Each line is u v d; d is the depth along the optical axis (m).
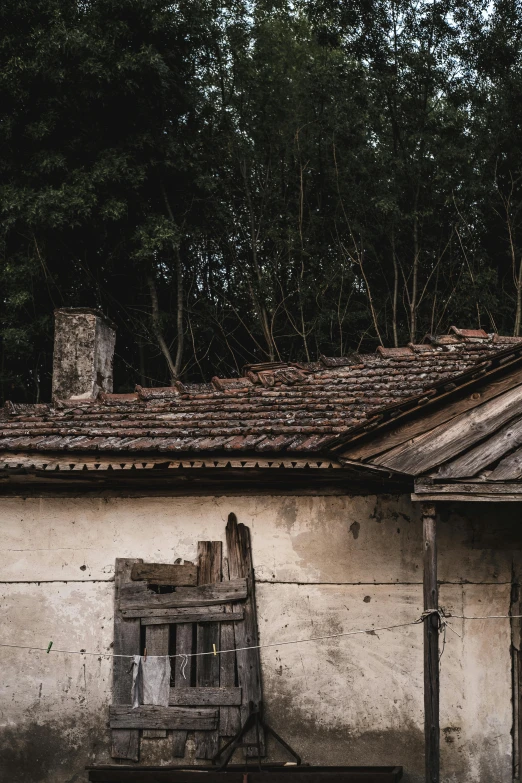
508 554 7.21
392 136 18.38
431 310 17.72
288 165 18.22
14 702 7.48
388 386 8.48
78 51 15.69
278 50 18.41
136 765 7.22
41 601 7.61
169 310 17.62
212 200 17.41
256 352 18.06
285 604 7.35
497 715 7.03
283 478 7.41
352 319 17.45
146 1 16.19
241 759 7.16
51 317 15.95
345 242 18.09
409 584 7.24
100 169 15.55
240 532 7.46
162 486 7.62
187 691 7.27
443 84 18.14
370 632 7.22
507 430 6.20
